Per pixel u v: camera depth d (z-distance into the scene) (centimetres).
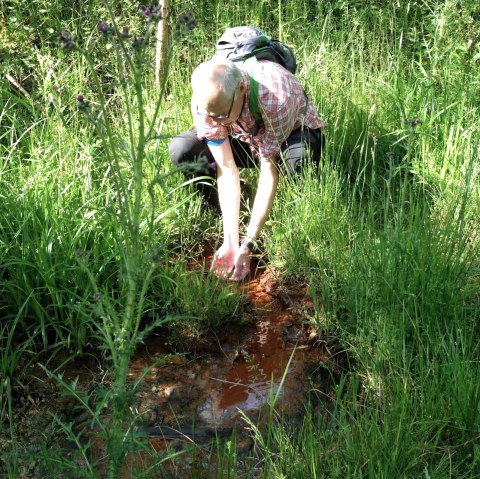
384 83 471
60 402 310
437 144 442
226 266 378
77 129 438
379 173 442
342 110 455
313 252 377
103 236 354
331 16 542
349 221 384
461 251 334
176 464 283
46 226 342
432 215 380
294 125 389
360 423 277
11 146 409
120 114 455
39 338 336
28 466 279
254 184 431
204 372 330
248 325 354
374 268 334
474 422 270
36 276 333
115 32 226
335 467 261
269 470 264
